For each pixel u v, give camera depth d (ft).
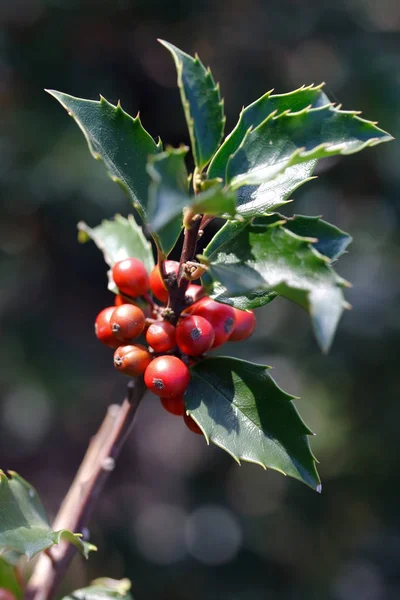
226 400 1.34
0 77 3.88
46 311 4.13
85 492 1.40
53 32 3.97
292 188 1.34
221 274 1.28
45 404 3.94
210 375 1.35
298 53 4.31
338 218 4.13
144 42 4.24
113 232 1.48
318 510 4.07
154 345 1.33
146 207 1.34
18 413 4.00
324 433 4.11
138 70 4.21
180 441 5.07
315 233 1.34
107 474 1.39
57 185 3.61
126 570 4.03
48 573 1.43
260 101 1.34
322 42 4.27
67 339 4.16
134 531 4.27
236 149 1.34
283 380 4.12
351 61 4.07
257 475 4.46
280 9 4.25
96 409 4.13
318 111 1.32
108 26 4.13
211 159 1.34
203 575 4.04
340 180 4.01
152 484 4.74
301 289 1.23
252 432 1.33
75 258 4.11
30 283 4.11
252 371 1.34
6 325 3.96
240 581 4.00
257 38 4.27
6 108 3.88
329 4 4.25
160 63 4.24
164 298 1.36
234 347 4.01
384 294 4.09
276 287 1.24
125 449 4.80
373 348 3.94
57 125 3.82
